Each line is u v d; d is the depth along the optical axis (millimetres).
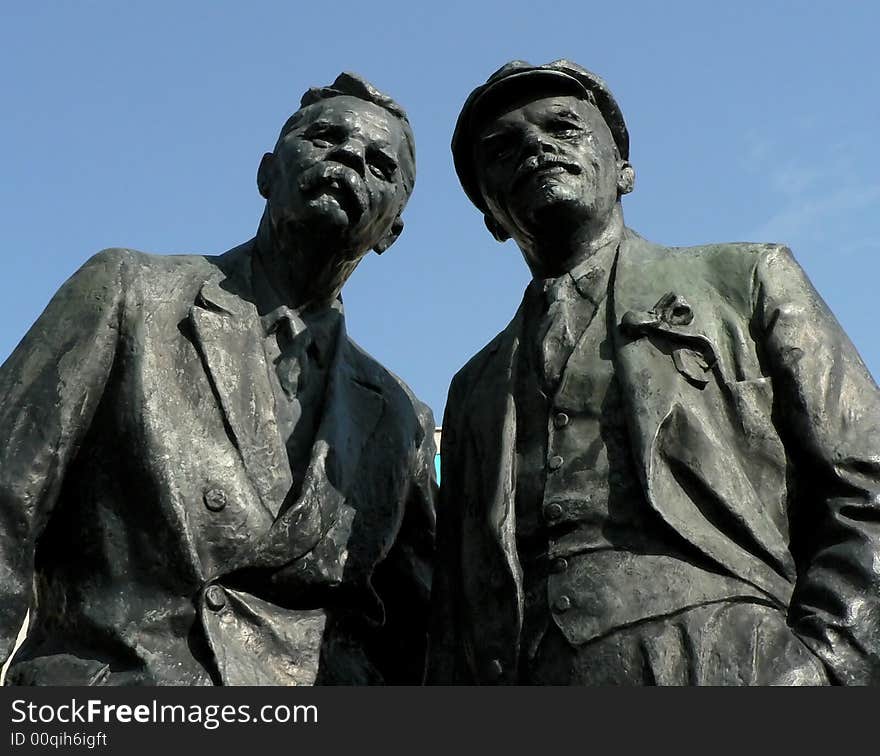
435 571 6711
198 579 6480
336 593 6844
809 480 6289
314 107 7367
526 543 6293
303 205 7074
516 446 6496
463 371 6988
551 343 6637
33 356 6773
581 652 5941
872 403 6328
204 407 6801
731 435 6297
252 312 7125
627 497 6172
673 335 6430
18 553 6465
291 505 6723
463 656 6441
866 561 5945
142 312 6875
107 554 6551
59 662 6398
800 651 5816
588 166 6875
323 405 7109
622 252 6848
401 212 7477
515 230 6973
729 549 6043
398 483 7266
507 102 7031
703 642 5820
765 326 6453
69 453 6613
